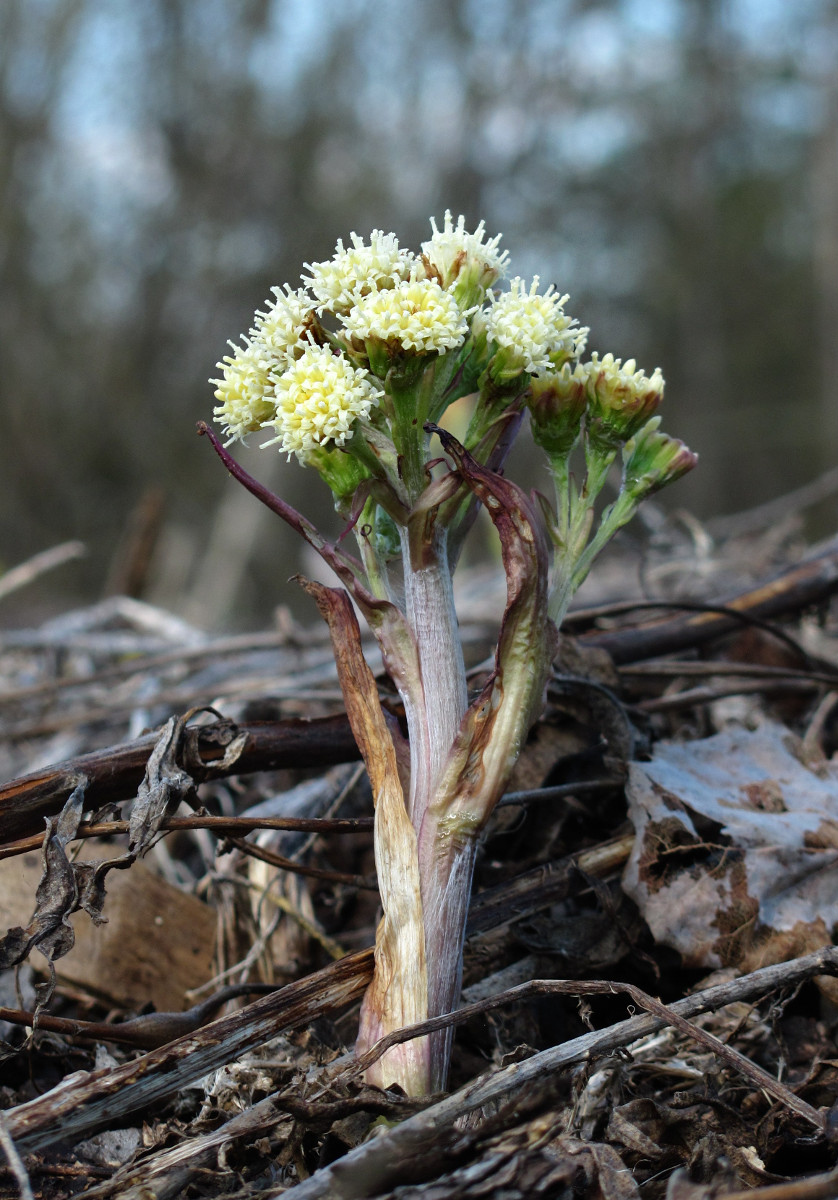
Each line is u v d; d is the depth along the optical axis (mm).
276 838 224
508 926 199
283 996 164
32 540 1699
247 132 1928
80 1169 164
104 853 222
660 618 261
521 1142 144
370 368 169
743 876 195
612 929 197
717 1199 136
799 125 2625
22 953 168
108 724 330
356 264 169
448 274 175
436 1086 161
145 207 1910
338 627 175
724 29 2424
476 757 167
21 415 1703
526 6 1966
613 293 2486
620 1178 152
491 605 414
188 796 186
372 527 182
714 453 2523
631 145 2449
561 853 216
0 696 324
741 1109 173
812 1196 135
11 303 1715
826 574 269
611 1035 161
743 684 274
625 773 210
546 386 181
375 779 170
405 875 165
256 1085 176
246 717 287
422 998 161
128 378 1844
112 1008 207
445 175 2004
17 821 179
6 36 1702
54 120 1744
